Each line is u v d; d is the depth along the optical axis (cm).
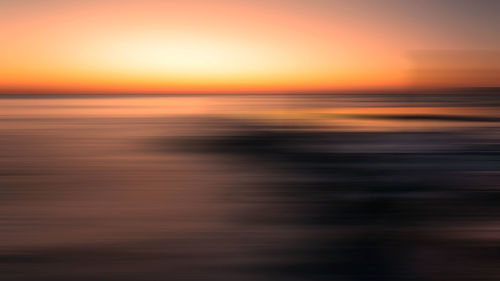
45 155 1283
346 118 2630
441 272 380
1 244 476
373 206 594
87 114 4075
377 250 438
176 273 400
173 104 7969
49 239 494
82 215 600
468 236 459
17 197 718
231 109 4803
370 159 998
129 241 486
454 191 639
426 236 466
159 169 1011
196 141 1602
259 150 1312
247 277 392
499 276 369
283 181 813
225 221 559
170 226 542
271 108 4794
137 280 384
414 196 621
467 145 886
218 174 924
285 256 436
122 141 1641
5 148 1452
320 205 622
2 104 8350
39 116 3697
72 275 395
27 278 388
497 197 605
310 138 1547
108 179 890
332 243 465
